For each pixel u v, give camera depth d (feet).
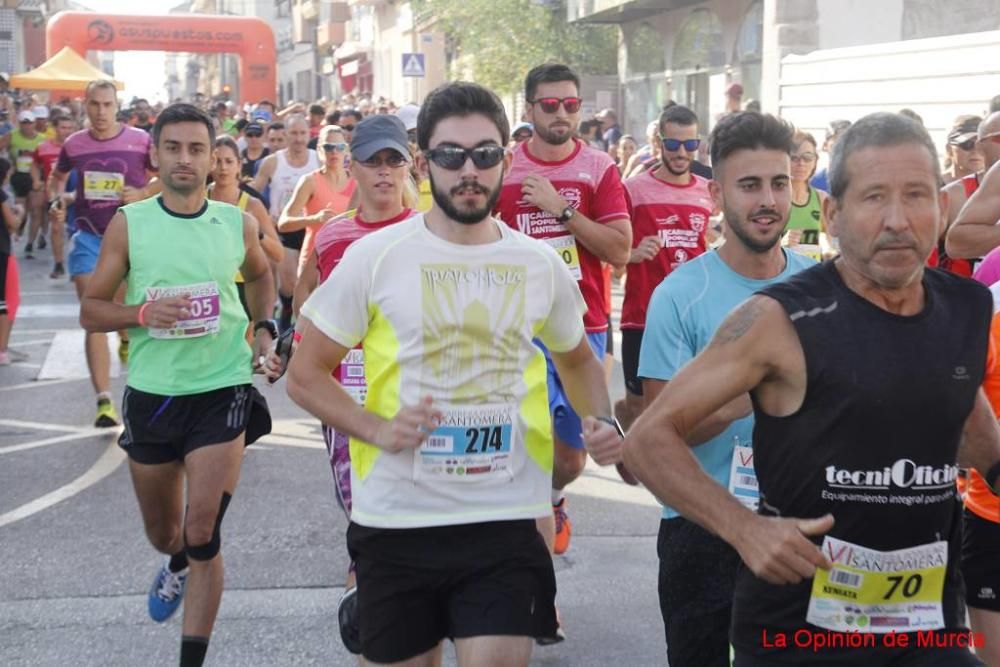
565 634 15.94
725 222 11.87
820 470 7.91
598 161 18.43
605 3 79.61
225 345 15.01
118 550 19.06
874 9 60.13
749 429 11.39
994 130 19.11
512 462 10.34
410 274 10.19
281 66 232.73
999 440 8.96
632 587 17.62
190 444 14.52
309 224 29.76
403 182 15.58
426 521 10.09
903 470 7.89
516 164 18.42
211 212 15.48
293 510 21.17
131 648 15.46
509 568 10.16
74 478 23.16
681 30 78.54
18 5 191.52
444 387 10.18
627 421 15.39
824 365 7.79
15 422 27.68
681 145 22.35
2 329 33.63
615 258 18.13
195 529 13.91
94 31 132.36
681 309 11.80
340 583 17.67
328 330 10.30
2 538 19.62
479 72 91.30
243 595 17.20
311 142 57.31
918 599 8.24
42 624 16.14
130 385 14.85
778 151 11.59
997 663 11.90
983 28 55.06
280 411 29.19
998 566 11.81
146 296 15.08
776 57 61.16
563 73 18.04
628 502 21.83
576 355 11.14
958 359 7.93
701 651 11.49
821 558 7.61
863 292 8.02
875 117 8.04
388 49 144.36
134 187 29.30
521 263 10.43
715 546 11.29
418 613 10.22
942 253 19.48
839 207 8.04
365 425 10.06
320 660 15.14
